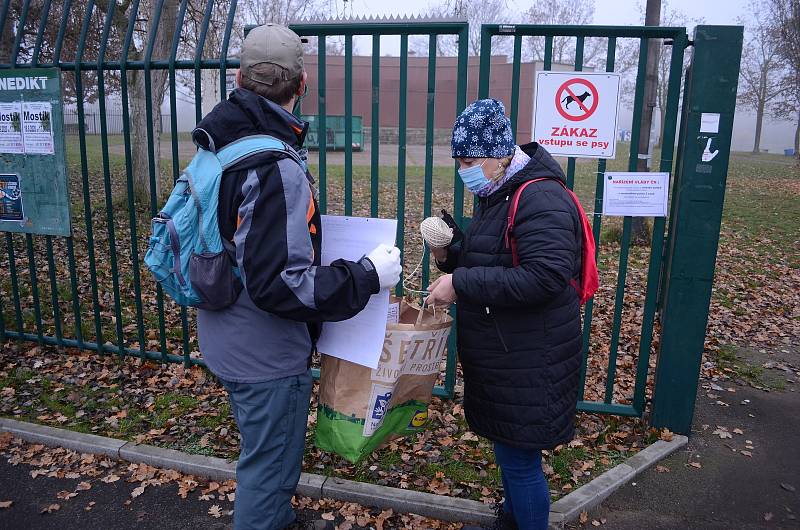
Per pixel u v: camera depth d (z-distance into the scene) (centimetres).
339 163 2238
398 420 240
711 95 305
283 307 183
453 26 329
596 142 325
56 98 394
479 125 205
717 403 412
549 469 321
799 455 346
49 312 538
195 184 191
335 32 345
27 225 425
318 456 328
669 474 322
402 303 250
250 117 193
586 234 213
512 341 211
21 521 278
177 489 304
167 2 964
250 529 213
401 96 350
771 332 573
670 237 340
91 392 396
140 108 1060
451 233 238
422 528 280
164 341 430
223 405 383
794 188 1853
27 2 409
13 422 352
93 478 312
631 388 440
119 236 874
